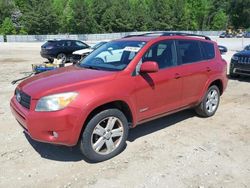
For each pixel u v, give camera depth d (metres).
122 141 4.59
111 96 4.23
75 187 3.80
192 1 92.81
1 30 69.62
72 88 4.05
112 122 4.41
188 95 5.64
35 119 3.97
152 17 77.62
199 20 95.00
